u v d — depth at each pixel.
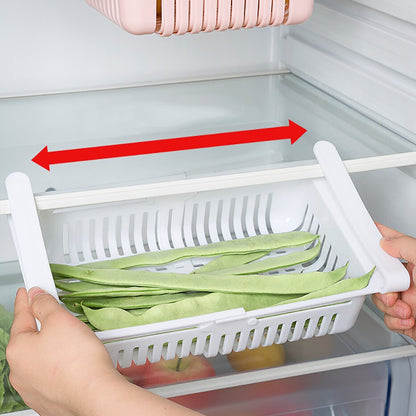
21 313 0.61
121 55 1.13
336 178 0.78
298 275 0.72
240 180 0.76
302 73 1.14
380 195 0.98
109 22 1.10
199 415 0.50
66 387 0.52
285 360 0.81
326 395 0.81
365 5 0.90
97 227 0.83
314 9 1.05
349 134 0.89
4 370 0.72
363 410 0.84
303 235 0.83
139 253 0.83
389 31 0.86
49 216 0.79
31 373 0.55
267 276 0.72
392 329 0.79
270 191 0.87
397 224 0.95
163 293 0.72
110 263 0.78
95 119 0.98
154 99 1.07
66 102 1.06
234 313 0.64
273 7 0.74
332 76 1.03
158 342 0.65
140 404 0.49
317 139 0.88
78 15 1.08
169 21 0.70
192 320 0.63
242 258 0.81
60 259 0.82
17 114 1.00
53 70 1.10
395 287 0.69
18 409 0.71
